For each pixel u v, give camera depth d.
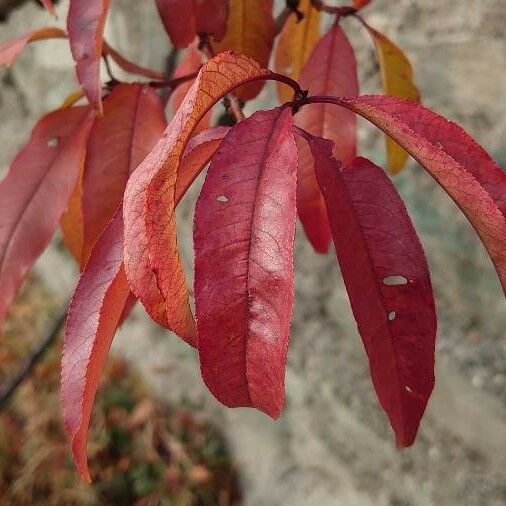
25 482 1.07
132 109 0.31
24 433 1.13
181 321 0.18
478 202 0.20
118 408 1.15
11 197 0.31
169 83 0.32
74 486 1.05
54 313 1.34
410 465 0.75
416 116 0.22
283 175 0.19
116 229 0.23
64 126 0.32
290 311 0.18
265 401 0.19
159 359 1.19
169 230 0.18
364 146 0.73
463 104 0.62
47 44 1.23
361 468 0.82
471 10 0.60
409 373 0.24
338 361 0.83
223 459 1.04
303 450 0.91
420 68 0.65
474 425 0.67
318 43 0.35
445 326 0.68
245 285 0.19
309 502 0.89
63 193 0.32
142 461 1.08
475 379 0.65
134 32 1.01
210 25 0.30
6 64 0.32
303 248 0.84
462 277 0.66
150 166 0.17
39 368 1.21
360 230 0.23
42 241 0.31
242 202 0.19
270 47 0.32
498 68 0.59
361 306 0.23
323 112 0.34
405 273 0.23
